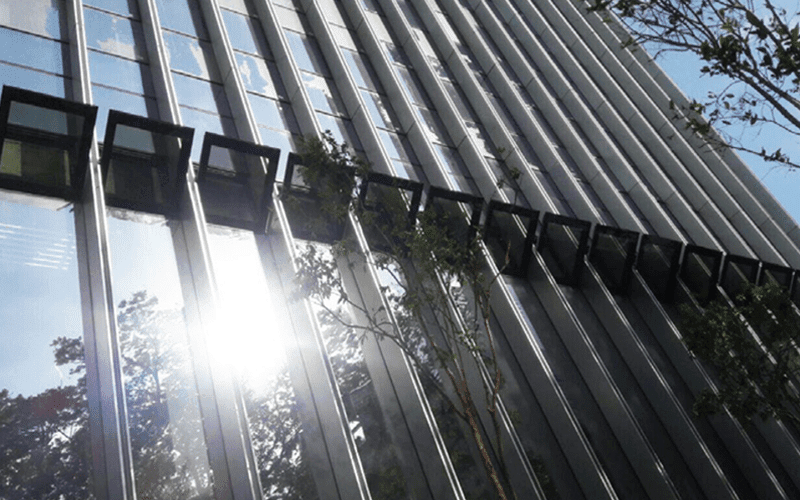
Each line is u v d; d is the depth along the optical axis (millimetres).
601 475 13008
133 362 9805
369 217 11992
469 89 21719
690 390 16719
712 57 8258
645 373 16062
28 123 10719
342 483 10398
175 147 12398
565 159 22250
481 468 12070
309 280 11172
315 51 19094
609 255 17812
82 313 9867
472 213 15188
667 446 15320
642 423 15453
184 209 12016
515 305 15008
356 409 11516
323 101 17641
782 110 8055
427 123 19562
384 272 13578
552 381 14031
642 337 17281
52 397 8953
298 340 11742
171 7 16719
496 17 27359
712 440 16109
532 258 16750
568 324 15688
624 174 22797
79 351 9516
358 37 20906
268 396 10781
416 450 11609
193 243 11570
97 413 9125
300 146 12836
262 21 18391
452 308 14133
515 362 14539
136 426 9289
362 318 12797
